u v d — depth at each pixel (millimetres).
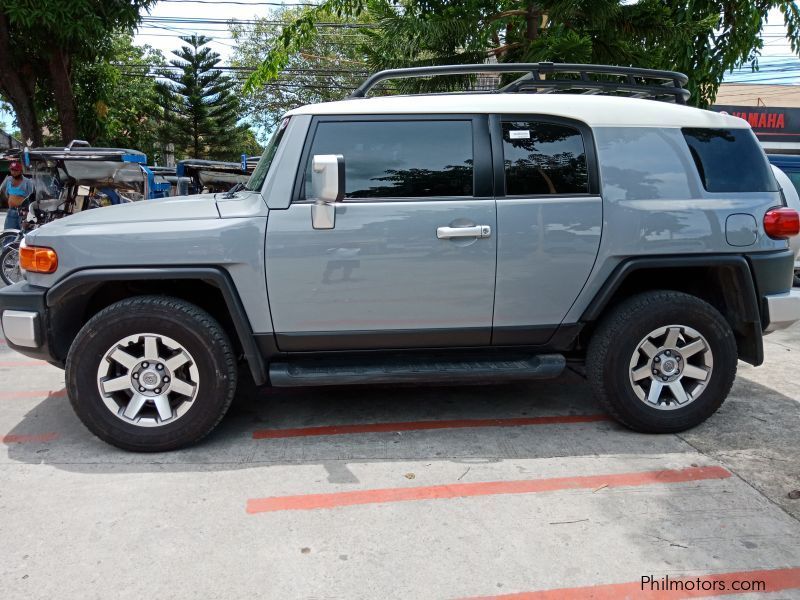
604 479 3314
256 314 3566
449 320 3691
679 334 3777
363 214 3531
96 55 18188
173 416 3566
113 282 3746
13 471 3375
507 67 3969
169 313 3449
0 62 17453
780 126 20812
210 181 12398
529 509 3010
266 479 3307
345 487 3225
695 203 3756
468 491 3188
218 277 3473
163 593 2391
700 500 3096
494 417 4203
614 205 3689
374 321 3643
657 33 9031
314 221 3504
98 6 16703
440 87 9367
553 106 3760
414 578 2488
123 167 9133
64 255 3447
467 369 3732
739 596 2395
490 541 2740
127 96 28859
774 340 6445
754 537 2773
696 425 3916
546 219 3643
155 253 3438
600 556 2633
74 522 2869
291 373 3641
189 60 34250
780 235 3826
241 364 4840
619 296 4051
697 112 3928
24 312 3500
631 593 2406
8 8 15102
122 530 2809
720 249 3758
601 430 3980
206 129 35750
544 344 3861
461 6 8789
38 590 2404
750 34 9391
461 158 3660
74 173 9125
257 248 3492
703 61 9602
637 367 3797
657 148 3789
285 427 4027
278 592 2404
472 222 3594
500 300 3688
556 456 3600
